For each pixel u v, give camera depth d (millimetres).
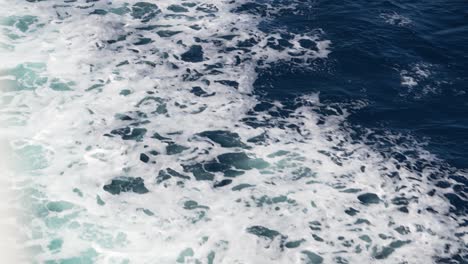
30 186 16906
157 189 17344
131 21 25141
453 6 27500
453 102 21594
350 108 21109
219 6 26703
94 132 19172
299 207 16969
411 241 16156
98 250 15172
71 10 25328
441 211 17172
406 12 26875
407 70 23141
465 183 18188
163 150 18781
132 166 18062
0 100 19938
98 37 23812
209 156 18688
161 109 20469
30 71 21375
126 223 16078
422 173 18500
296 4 27125
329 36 24953
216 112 20547
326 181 17953
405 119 20750
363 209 17047
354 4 27344
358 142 19641
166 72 22281
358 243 15984
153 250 15312
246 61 23219
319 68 23078
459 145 19656
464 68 23297
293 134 19812
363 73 22938
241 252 15492
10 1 25297
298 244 15836
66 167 17703
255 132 19781
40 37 23328
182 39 24250
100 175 17594
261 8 26719
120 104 20469
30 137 18609
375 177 18219
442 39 25016
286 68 22953
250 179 17875
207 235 15891
